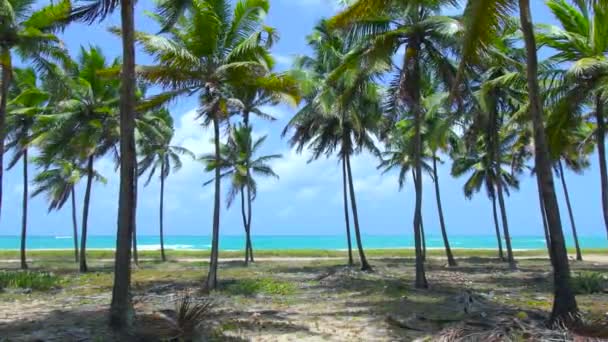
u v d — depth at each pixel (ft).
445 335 29.43
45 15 54.65
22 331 34.76
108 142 91.35
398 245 316.81
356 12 42.63
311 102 87.56
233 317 39.14
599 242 387.96
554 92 52.42
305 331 34.17
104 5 34.35
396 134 98.84
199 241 409.69
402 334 33.06
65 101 80.18
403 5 48.85
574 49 49.70
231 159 122.93
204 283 62.64
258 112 98.48
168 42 50.75
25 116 88.07
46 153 83.20
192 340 31.07
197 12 53.47
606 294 51.39
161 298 52.49
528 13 32.76
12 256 150.20
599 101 55.31
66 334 32.73
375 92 75.72
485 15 33.35
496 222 126.41
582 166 123.65
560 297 31.01
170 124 117.08
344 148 91.86
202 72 57.62
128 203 32.73
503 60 54.75
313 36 83.51
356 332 33.88
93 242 358.64
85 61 83.76
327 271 86.38
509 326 30.32
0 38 55.01
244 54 57.21
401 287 57.16
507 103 80.28
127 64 33.04
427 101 75.66
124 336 31.01
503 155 122.21
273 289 58.75
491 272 84.02
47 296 55.67
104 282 70.38
